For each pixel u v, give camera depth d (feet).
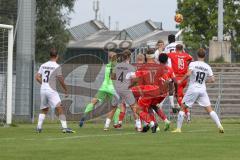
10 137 112.98
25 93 171.94
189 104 124.47
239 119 194.08
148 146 94.63
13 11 320.29
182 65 139.54
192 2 374.84
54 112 174.60
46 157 80.59
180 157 80.74
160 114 126.72
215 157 80.74
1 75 167.32
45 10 361.30
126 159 78.54
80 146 94.58
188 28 378.53
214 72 239.09
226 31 378.53
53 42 362.33
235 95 216.33
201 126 148.87
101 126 150.00
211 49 280.92
